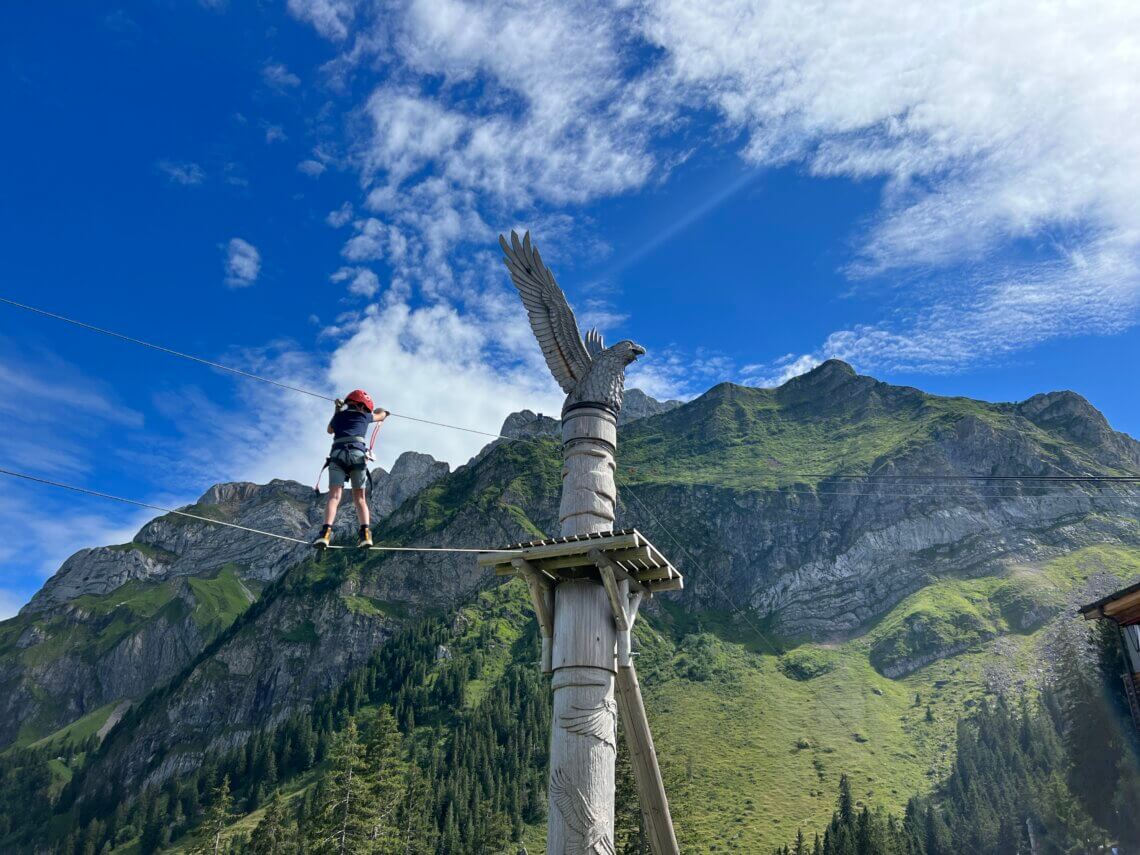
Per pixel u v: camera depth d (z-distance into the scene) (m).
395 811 80.25
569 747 12.55
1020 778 91.19
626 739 13.94
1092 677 54.22
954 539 197.75
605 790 12.42
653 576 14.19
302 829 84.75
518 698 160.88
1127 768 50.34
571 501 14.60
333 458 11.05
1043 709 110.88
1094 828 51.81
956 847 78.69
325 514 10.72
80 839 164.00
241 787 156.75
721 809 110.88
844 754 128.38
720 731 142.00
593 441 15.02
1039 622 161.25
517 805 112.31
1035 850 65.75
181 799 164.62
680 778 67.31
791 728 141.50
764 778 121.00
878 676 161.75
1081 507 199.25
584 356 16.19
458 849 97.06
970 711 136.12
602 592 13.71
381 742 63.59
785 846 90.88
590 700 12.84
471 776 121.44
